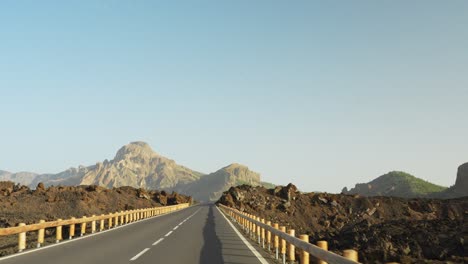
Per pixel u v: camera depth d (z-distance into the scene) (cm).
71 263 1212
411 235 2627
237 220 3575
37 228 1609
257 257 1379
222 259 1318
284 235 1207
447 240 2411
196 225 3088
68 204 6269
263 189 12719
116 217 2964
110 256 1366
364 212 11325
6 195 6375
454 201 11769
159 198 10244
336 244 2838
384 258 1727
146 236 2128
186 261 1266
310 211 11369
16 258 1313
